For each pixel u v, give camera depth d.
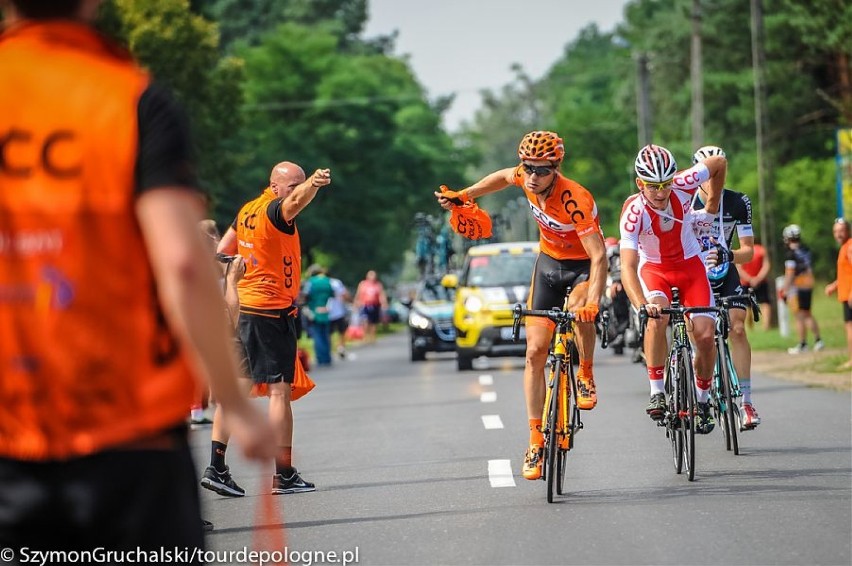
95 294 7.12
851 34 97.19
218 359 7.04
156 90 7.17
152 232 6.99
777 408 34.59
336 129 159.62
